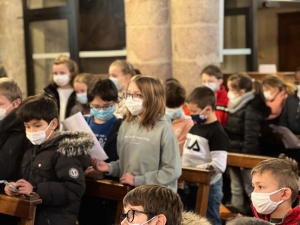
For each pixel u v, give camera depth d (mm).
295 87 5625
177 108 4070
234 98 4766
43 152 2957
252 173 2447
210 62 5852
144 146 3121
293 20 11125
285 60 11383
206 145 3719
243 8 7102
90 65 7551
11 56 7680
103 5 7441
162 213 1865
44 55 7664
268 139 4793
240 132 4672
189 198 3906
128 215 1881
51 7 7367
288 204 2375
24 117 2904
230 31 7277
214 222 3789
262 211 2396
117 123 3447
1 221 3123
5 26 7625
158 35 6027
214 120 3771
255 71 7188
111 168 3262
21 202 2795
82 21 7520
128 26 6164
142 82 3127
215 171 3619
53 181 2916
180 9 5828
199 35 5789
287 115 5199
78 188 2881
